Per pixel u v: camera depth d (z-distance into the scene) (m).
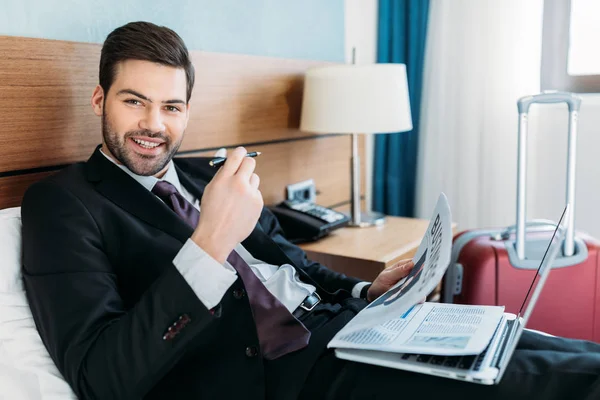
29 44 1.29
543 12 2.49
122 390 0.91
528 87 2.49
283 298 1.27
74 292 0.99
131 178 1.20
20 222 1.15
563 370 0.95
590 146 2.43
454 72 2.60
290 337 1.12
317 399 1.05
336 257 1.86
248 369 1.07
